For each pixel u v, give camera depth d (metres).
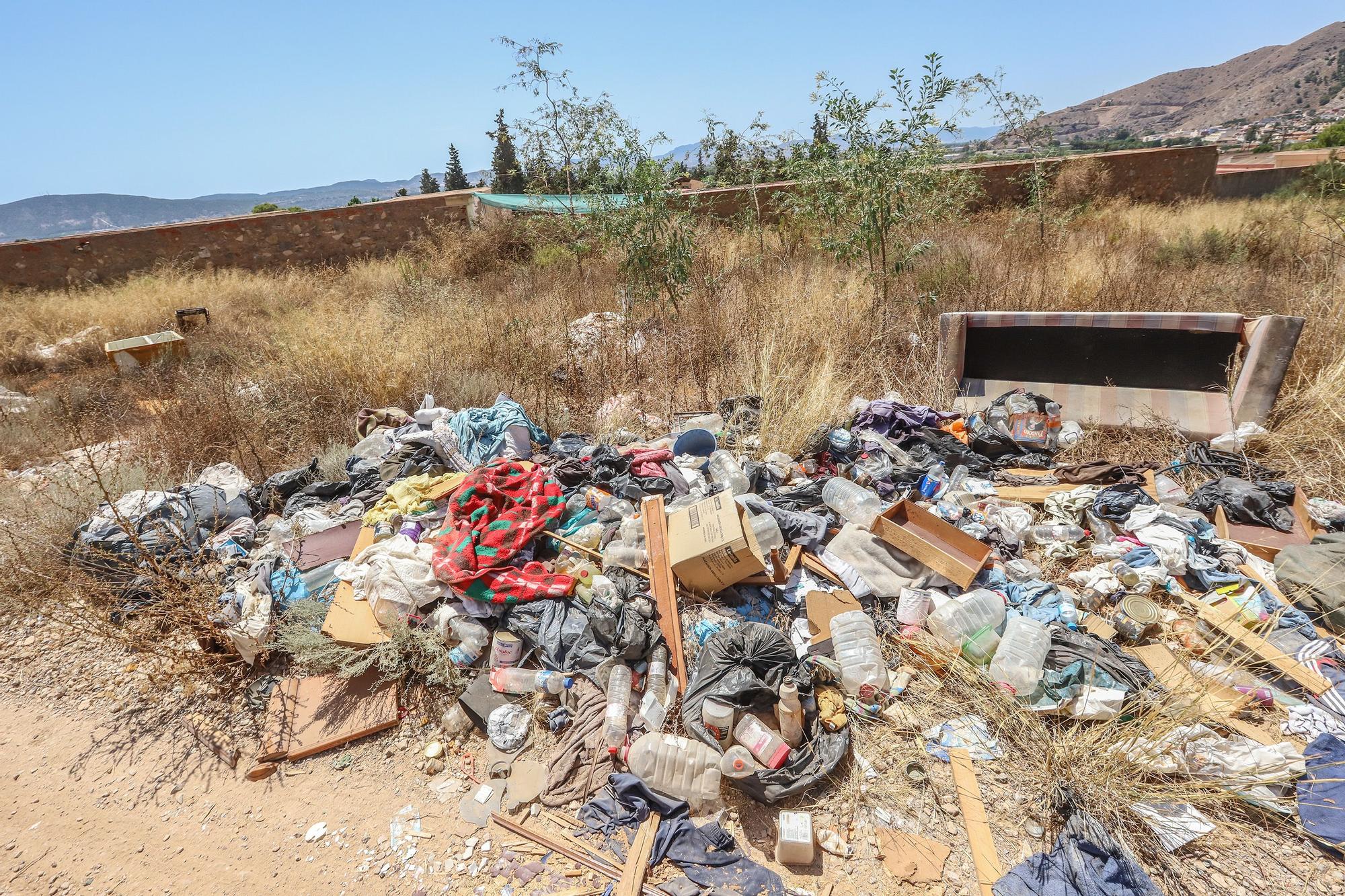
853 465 4.78
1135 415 5.15
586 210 10.80
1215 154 16.06
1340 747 2.63
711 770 2.79
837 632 3.30
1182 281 7.79
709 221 13.02
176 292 12.65
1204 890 2.32
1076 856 2.40
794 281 8.68
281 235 16.27
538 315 8.80
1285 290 7.02
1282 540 3.79
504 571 3.70
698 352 7.08
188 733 3.35
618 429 5.85
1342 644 3.16
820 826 2.64
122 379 8.45
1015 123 11.69
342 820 2.84
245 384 6.89
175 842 2.81
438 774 3.02
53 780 3.14
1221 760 2.65
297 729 3.25
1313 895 2.29
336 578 3.99
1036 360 5.61
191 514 4.49
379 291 12.22
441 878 2.57
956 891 2.39
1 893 2.66
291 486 5.17
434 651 3.41
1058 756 2.65
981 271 8.62
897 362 6.58
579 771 2.92
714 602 3.66
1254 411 4.71
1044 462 4.89
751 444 5.17
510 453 5.12
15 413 7.35
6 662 3.86
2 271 14.12
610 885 2.47
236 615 3.62
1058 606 3.43
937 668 3.22
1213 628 3.26
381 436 5.63
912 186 8.16
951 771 2.80
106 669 3.76
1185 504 4.23
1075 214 13.70
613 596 3.51
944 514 4.24
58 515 4.72
